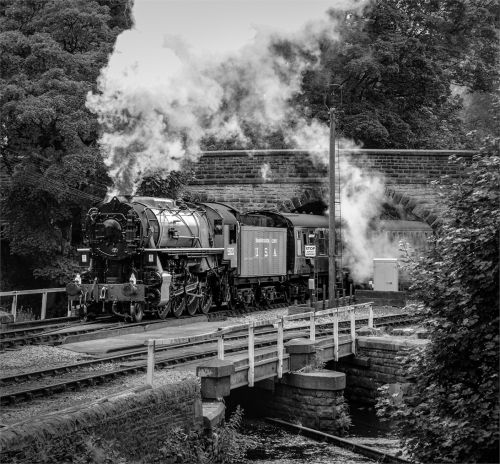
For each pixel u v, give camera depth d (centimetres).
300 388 1706
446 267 1198
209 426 1254
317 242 3425
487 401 1128
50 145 3047
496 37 4909
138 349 1786
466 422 1119
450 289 1157
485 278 1140
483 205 1193
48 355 1692
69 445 907
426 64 4316
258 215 3023
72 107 2869
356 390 2070
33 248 3094
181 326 2288
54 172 2872
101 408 980
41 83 2889
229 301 2777
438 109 4925
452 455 1141
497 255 1142
